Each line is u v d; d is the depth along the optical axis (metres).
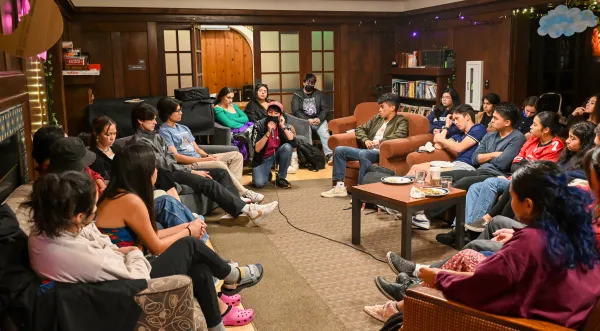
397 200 3.54
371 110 6.55
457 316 1.81
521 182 1.75
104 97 7.45
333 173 5.52
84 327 1.74
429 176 4.00
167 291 1.82
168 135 4.80
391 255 2.95
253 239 4.07
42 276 1.75
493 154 4.32
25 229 2.17
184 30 7.61
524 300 1.71
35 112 4.32
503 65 6.44
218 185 4.29
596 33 7.30
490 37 6.64
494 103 5.40
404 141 5.07
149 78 7.58
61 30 2.78
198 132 6.24
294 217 4.66
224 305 2.67
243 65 10.70
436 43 7.77
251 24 7.86
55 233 1.74
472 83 6.96
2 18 2.88
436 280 1.93
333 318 2.79
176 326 1.86
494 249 2.63
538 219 1.72
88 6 7.11
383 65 8.59
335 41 8.34
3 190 2.70
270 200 5.26
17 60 3.31
